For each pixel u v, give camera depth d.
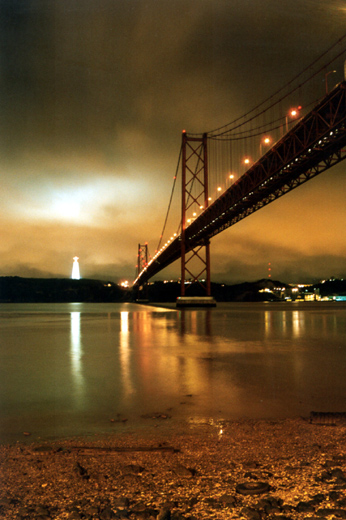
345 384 7.79
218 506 3.05
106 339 17.08
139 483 3.49
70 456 4.19
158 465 3.90
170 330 21.75
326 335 18.36
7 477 3.64
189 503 3.10
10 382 8.23
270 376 8.59
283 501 3.12
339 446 4.40
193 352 12.58
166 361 10.77
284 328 22.91
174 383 7.94
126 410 6.08
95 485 3.46
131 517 2.90
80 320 34.44
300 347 13.78
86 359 11.36
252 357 11.41
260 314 44.38
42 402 6.61
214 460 4.02
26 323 30.05
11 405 6.43
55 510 3.03
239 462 3.96
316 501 3.09
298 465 3.85
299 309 65.19
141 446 4.48
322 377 8.48
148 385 7.79
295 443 4.52
